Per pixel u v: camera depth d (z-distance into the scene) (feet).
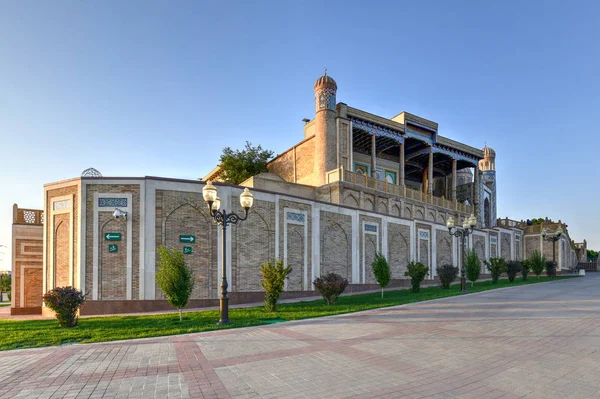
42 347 26.11
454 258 94.32
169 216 49.08
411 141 114.32
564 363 20.15
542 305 42.22
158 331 30.35
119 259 47.50
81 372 19.79
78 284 46.91
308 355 22.39
